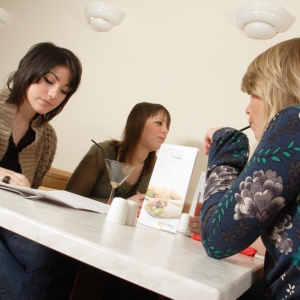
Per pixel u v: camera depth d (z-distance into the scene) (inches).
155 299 56.9
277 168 26.3
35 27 114.7
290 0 76.5
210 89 82.4
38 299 31.5
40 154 73.4
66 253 21.5
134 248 23.5
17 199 34.5
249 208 26.5
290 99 30.1
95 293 47.4
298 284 24.8
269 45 77.2
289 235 26.0
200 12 87.4
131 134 75.7
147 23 94.7
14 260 32.2
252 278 27.3
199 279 19.0
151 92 90.2
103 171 76.3
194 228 46.1
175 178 43.2
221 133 34.0
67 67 60.7
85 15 101.1
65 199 44.0
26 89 60.3
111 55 98.7
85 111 98.9
